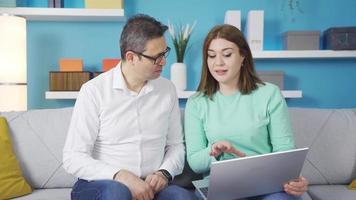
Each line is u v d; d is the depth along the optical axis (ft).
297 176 3.58
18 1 6.92
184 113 4.91
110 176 3.60
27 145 5.01
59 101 7.20
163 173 3.88
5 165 4.57
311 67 7.42
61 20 7.05
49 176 5.00
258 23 6.68
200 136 4.38
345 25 7.36
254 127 4.14
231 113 4.27
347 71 7.46
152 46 3.64
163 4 7.18
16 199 4.48
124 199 3.18
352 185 5.02
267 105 4.20
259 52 6.70
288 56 6.75
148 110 4.09
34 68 7.13
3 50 5.87
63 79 6.54
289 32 6.79
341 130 5.34
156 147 4.16
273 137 4.18
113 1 6.55
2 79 5.91
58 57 7.14
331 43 6.75
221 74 4.23
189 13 7.23
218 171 3.15
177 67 6.72
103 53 7.20
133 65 3.79
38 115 5.26
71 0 7.01
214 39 4.20
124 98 3.97
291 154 3.34
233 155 4.10
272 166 3.32
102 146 4.05
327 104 7.48
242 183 3.36
